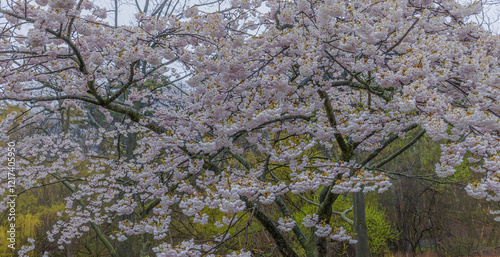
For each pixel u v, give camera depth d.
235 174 3.95
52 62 3.59
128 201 4.43
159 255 2.37
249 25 5.00
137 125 5.57
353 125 3.20
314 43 3.10
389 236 11.66
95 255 9.90
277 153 3.21
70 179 6.50
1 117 6.08
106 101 3.62
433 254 12.76
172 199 3.53
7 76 3.22
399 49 3.23
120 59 3.04
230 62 3.08
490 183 2.50
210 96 3.24
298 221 8.73
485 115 2.55
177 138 3.65
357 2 4.01
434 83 2.94
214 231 9.01
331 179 3.00
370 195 12.23
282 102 3.32
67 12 2.64
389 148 12.42
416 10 3.96
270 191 2.76
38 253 8.59
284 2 4.13
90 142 6.86
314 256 4.98
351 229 9.99
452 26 3.86
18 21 3.62
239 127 3.03
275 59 3.06
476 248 12.73
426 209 13.90
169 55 3.34
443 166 2.73
